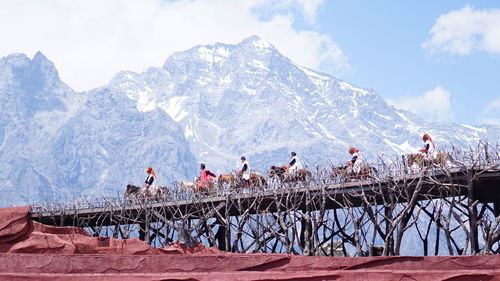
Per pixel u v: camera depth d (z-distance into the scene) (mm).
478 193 37344
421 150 34031
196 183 40375
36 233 32938
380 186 33719
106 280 28875
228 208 38625
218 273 28844
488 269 27891
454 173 32656
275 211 42219
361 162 35219
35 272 29969
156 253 33250
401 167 34000
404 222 33188
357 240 34062
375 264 28875
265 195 37438
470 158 32031
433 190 35625
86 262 30000
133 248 33156
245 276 28625
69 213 42594
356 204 39094
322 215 35500
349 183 34875
